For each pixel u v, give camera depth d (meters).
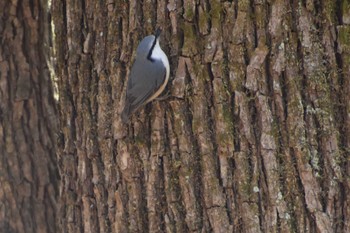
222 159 8.56
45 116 12.45
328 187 8.46
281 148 8.50
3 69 12.27
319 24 8.53
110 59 9.18
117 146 9.14
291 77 8.46
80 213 9.66
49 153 12.47
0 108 12.31
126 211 9.12
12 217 12.38
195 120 8.65
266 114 8.46
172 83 8.76
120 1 9.10
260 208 8.50
